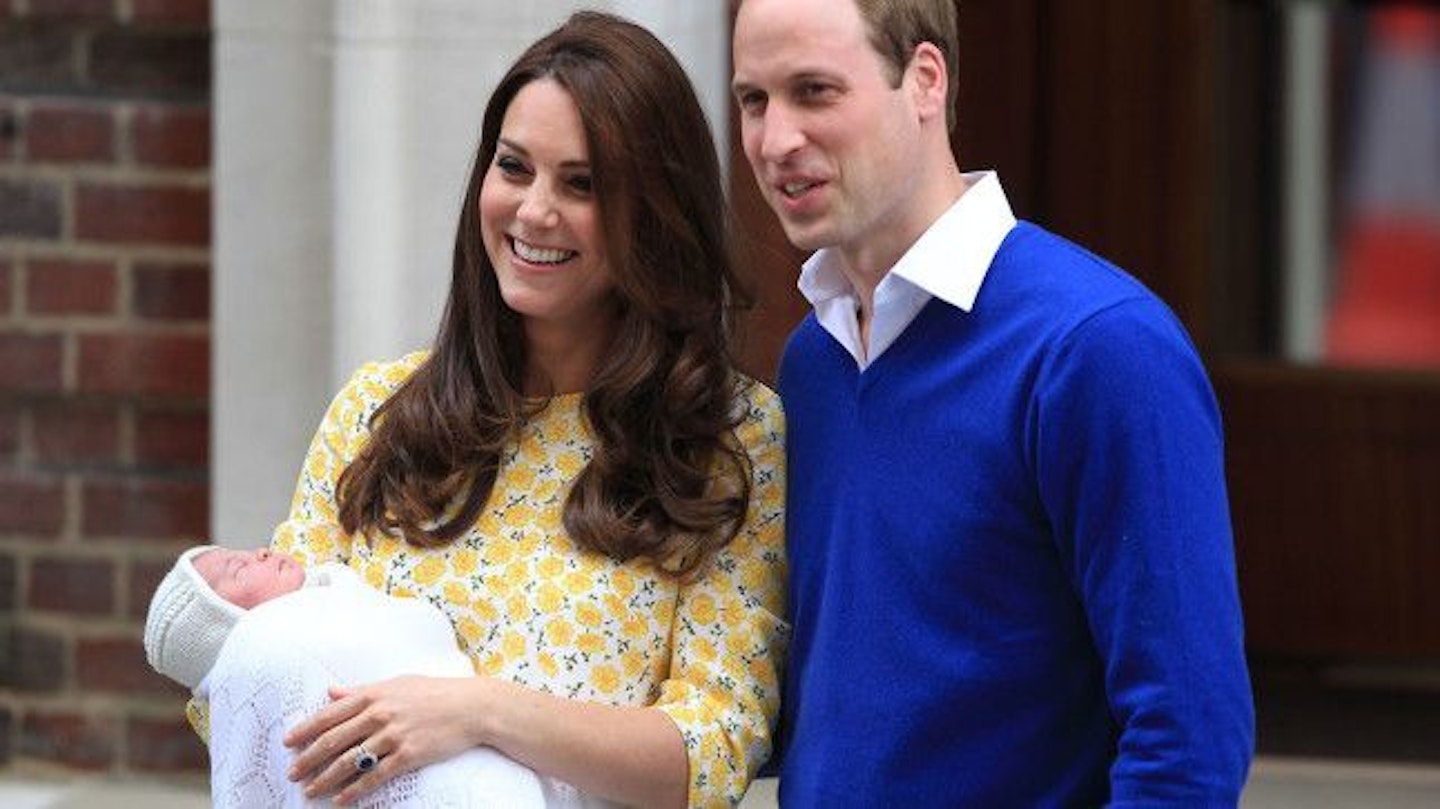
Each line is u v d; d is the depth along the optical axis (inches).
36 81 753.0
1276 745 894.4
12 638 772.0
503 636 465.7
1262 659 999.6
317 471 490.6
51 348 756.6
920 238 432.5
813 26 419.8
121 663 768.9
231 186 715.4
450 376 479.5
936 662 426.0
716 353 477.1
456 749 442.0
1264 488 992.2
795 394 462.3
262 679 448.5
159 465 762.8
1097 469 408.2
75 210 754.2
